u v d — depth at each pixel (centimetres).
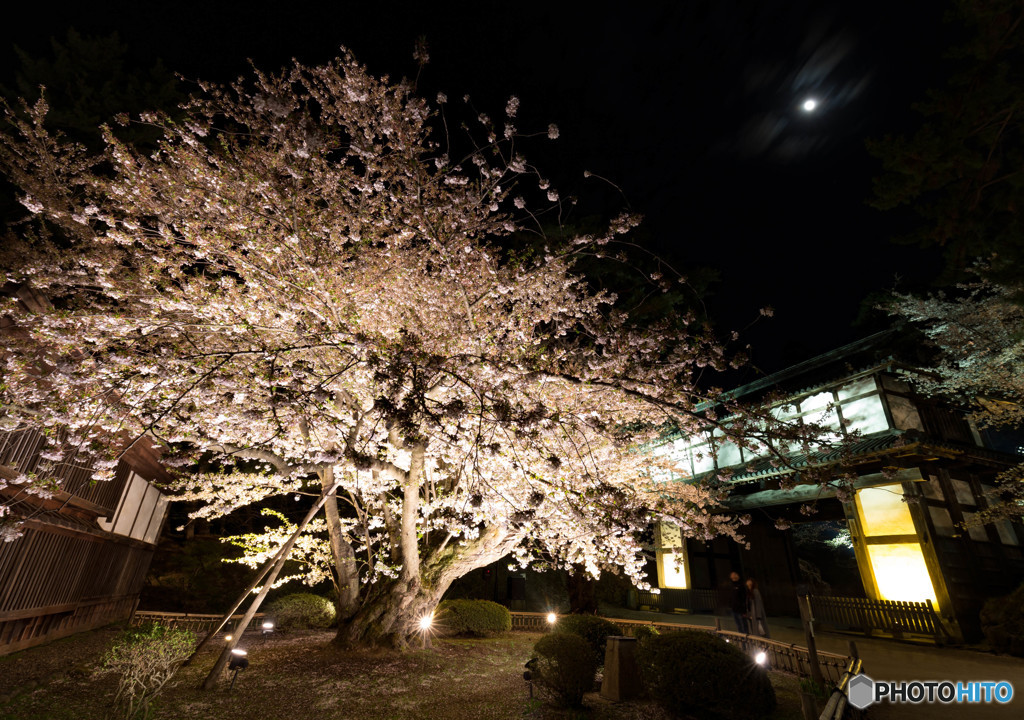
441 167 679
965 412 1620
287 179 724
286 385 617
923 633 1246
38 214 809
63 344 652
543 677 683
